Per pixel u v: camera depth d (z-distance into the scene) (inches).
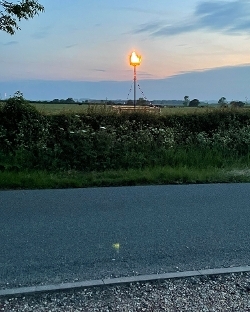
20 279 160.6
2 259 182.2
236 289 149.8
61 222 238.2
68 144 437.4
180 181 362.9
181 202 288.8
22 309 133.7
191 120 580.1
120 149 448.8
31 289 148.3
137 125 553.0
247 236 217.5
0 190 326.0
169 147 485.1
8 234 216.1
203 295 144.6
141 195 309.6
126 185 350.9
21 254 188.2
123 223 237.5
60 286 150.5
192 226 233.3
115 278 159.0
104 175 377.4
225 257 186.4
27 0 453.7
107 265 175.6
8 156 422.3
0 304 137.6
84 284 152.3
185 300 140.5
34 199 294.2
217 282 156.3
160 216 252.8
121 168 425.1
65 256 186.1
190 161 452.8
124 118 557.0
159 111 594.9
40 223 236.1
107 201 289.9
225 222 242.1
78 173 391.5
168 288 150.4
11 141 476.1
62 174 385.1
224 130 562.3
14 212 258.7
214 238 213.3
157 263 178.1
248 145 514.6
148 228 228.5
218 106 634.2
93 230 224.1
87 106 589.9
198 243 205.2
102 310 133.2
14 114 493.7
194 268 172.7
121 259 182.9
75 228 227.3
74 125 507.5
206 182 364.2
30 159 416.5
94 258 183.8
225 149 502.9
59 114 522.3
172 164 446.6
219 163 458.9
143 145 475.2
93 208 270.1
